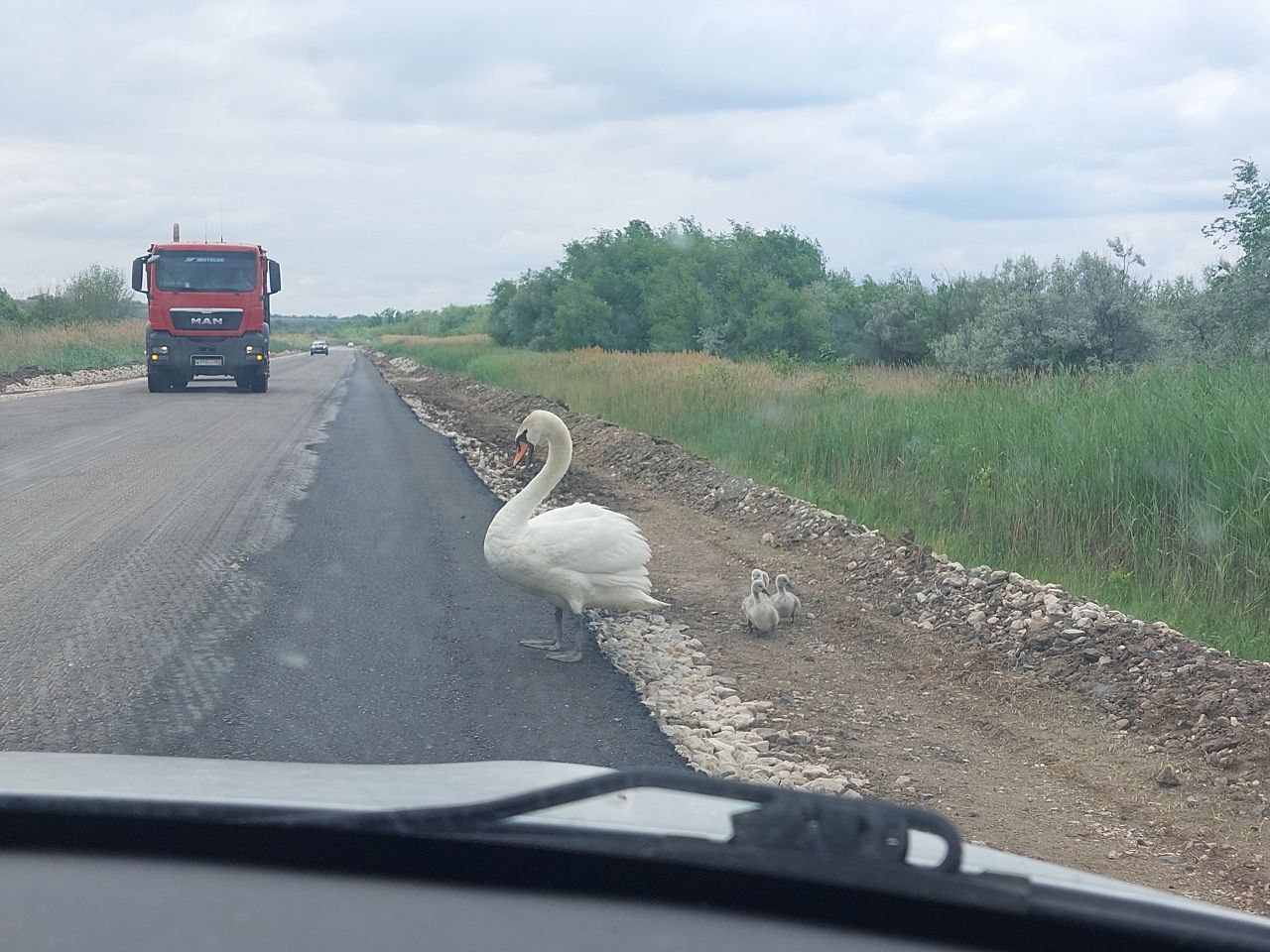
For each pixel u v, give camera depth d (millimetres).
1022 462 11820
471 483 15742
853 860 1675
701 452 18406
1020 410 14062
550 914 1736
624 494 15781
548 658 7133
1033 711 6910
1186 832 5250
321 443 20781
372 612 8133
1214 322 21109
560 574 7043
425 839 1887
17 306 71500
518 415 28984
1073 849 4992
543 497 7238
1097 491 10492
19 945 1514
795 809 1707
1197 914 1848
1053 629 8086
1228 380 12992
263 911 1676
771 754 5879
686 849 1721
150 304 34375
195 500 13227
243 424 24359
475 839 1850
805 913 1814
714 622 8703
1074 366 22578
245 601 8289
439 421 27531
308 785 2277
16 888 1734
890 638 8469
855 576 10375
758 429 18062
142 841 1940
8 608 7844
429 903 1748
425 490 14820
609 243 78125
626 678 6828
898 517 12461
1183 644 7414
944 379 22969
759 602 8242
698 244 67562
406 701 6141
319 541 10805
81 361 47000
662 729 5898
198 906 1683
